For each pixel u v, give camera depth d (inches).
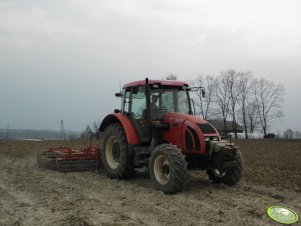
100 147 411.5
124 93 388.2
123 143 363.9
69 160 426.3
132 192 311.3
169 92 359.6
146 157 354.0
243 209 255.4
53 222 225.1
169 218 232.7
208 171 353.1
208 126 324.2
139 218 233.8
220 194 303.4
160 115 347.9
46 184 346.9
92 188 328.5
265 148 908.0
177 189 297.3
